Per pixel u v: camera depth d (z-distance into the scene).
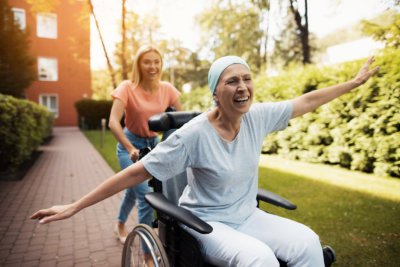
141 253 1.91
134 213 3.26
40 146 9.59
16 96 13.13
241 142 1.37
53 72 19.02
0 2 12.27
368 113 4.61
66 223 3.04
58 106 19.22
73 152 8.33
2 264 2.23
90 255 2.38
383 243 2.38
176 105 2.34
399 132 4.27
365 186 3.96
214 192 1.36
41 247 2.52
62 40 18.73
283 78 6.64
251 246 1.16
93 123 17.17
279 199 1.49
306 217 2.94
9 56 12.71
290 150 6.49
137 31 13.94
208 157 1.30
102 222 3.06
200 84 30.28
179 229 1.31
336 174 4.75
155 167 1.31
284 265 1.31
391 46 4.68
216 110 1.39
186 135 1.29
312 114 5.73
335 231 2.62
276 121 1.54
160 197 1.37
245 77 1.30
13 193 4.17
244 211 1.42
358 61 4.88
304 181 4.29
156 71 2.10
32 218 1.32
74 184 4.75
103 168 6.07
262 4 14.52
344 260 2.15
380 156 4.50
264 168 5.32
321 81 5.64
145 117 2.12
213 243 1.24
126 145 1.98
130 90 2.10
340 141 5.16
